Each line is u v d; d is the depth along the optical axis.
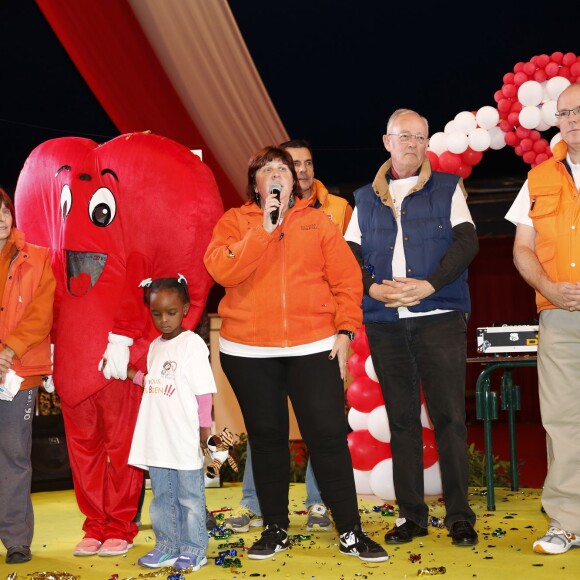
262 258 3.30
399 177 3.75
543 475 7.03
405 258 3.61
